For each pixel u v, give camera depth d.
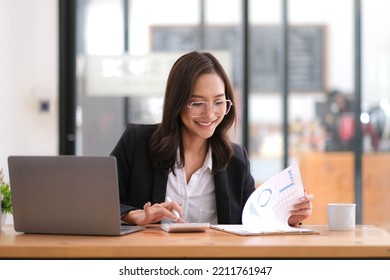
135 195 3.20
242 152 3.36
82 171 2.67
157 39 7.34
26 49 6.82
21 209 2.77
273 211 2.88
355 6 7.39
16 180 2.75
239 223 3.28
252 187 3.37
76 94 7.20
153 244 2.41
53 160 2.70
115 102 7.30
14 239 2.61
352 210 2.91
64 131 7.06
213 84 3.09
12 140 6.70
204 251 2.37
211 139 3.25
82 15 7.24
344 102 7.43
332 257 2.38
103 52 7.29
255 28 7.31
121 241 2.51
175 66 3.16
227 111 3.22
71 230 2.72
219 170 3.23
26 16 6.82
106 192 2.65
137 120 7.33
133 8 7.33
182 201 3.24
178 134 3.21
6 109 6.62
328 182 7.44
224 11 7.32
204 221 3.25
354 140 7.45
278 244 2.41
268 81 7.33
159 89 7.33
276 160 7.37
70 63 7.10
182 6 7.35
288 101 7.36
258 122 7.34
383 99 7.45
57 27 6.93
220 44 7.32
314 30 7.37
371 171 7.46
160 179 3.20
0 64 6.54
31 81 6.85
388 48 7.43
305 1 7.36
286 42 7.32
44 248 2.40
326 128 7.41
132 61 7.32
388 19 7.41
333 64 7.41
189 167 3.27
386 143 7.47
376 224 7.48
